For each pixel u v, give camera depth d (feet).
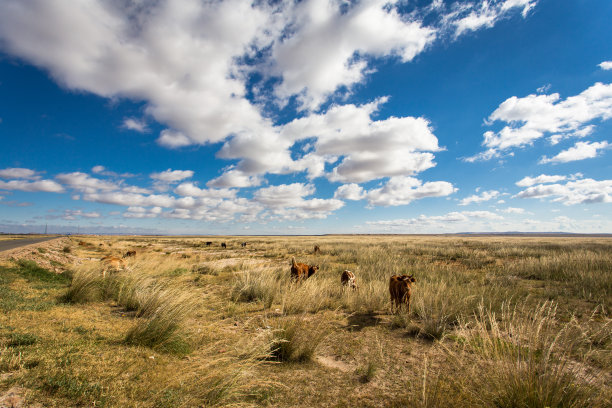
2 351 11.34
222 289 32.53
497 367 11.21
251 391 11.01
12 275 29.84
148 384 10.53
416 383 11.96
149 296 21.57
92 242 139.74
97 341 14.20
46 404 8.45
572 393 9.67
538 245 109.70
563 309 23.38
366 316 23.00
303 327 19.63
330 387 11.85
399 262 55.31
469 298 23.67
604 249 75.97
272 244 140.46
